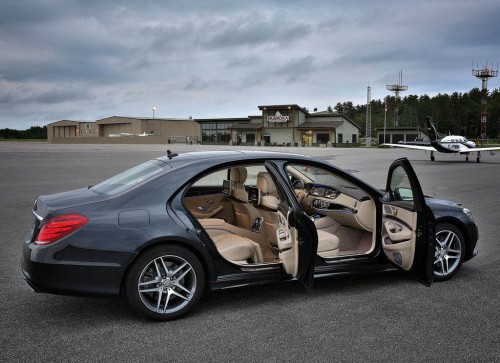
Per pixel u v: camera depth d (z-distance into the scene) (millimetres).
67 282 3295
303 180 5516
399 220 4246
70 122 106438
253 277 3824
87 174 16438
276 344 3172
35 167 19672
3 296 4133
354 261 4266
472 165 25578
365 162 25453
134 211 3488
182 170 3773
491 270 5027
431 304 3957
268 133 75562
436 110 156875
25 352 3033
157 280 3527
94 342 3193
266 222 4574
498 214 8734
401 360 2947
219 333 3355
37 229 3439
